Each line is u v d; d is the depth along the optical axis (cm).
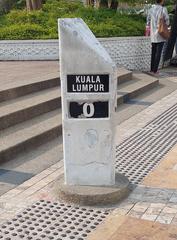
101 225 391
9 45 1144
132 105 853
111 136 433
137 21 1326
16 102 696
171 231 379
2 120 612
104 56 414
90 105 425
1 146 548
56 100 739
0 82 774
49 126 639
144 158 562
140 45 1212
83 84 418
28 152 579
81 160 441
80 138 435
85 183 445
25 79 808
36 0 1392
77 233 378
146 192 457
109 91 420
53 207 424
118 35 1194
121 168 527
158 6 1154
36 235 375
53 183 472
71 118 430
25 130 617
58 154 575
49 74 877
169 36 1216
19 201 436
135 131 681
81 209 421
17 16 1278
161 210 416
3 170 517
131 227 386
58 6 1413
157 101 892
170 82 1102
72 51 410
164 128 700
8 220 399
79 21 430
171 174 507
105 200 428
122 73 986
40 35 1166
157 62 1193
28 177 498
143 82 1004
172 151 588
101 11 1334
